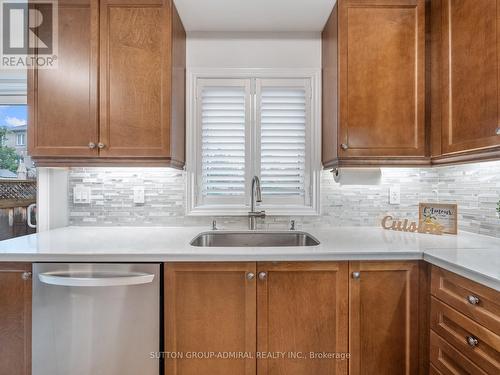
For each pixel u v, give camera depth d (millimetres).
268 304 1365
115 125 1661
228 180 2076
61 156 1669
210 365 1365
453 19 1492
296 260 1350
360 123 1681
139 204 2033
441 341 1252
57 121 1654
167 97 1667
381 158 1694
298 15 1885
